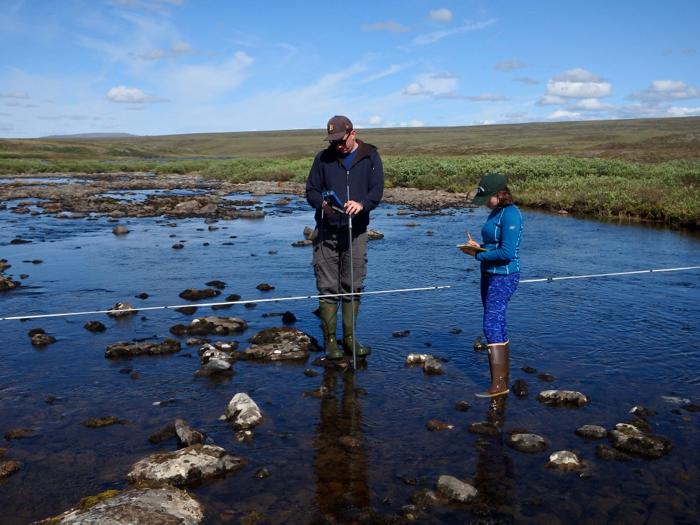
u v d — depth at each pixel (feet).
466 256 31.19
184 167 143.84
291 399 13.24
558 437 11.48
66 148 272.72
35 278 25.90
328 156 15.52
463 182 76.95
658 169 72.23
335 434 11.60
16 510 9.14
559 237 37.65
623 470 10.26
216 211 53.93
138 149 329.52
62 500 9.41
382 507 9.24
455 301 21.72
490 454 10.82
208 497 9.51
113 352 16.08
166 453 10.45
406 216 50.98
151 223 46.80
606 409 12.69
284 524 8.79
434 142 312.71
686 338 17.26
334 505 9.29
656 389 13.71
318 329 18.53
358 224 15.37
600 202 50.75
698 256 30.63
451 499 9.41
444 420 12.20
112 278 25.90
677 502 9.32
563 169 75.97
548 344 16.81
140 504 8.80
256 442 11.29
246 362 15.69
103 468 10.39
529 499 9.42
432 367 14.87
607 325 18.54
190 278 25.90
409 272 26.99
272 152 334.44
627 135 280.31
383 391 13.67
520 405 12.91
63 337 17.76
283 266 28.53
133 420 12.26
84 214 52.70
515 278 13.52
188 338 17.54
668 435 11.51
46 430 11.80
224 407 12.89
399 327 18.60
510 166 81.30
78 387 13.99
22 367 15.29
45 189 79.92
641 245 34.27
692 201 44.57
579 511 9.11
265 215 53.01
